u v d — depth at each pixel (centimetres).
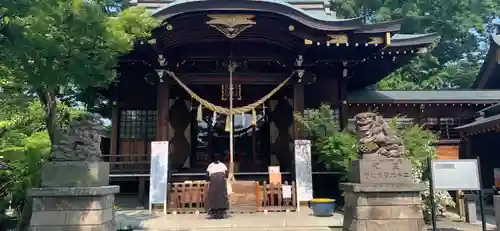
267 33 1268
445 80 2700
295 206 1082
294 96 1349
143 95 1474
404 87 2381
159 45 1192
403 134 1000
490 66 1719
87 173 630
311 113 1346
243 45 1347
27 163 821
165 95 1308
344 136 1140
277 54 1362
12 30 575
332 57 1367
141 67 1439
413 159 925
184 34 1234
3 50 580
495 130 1255
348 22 1173
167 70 1305
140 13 794
